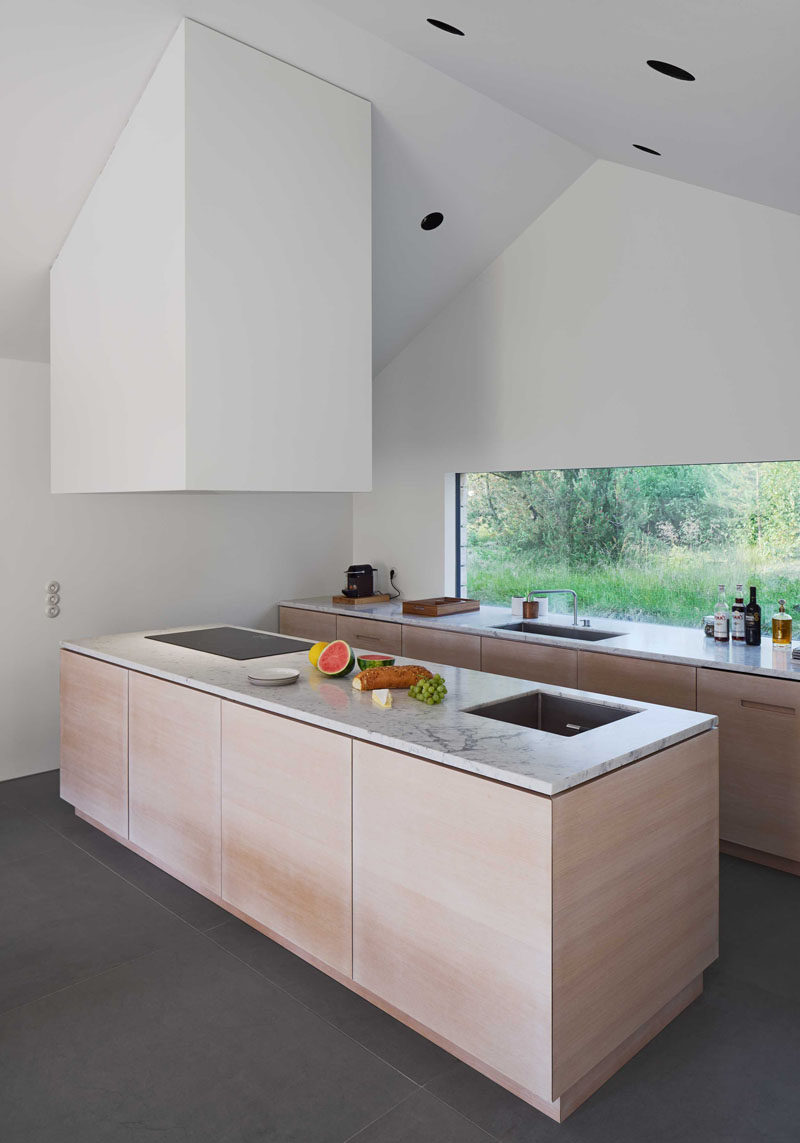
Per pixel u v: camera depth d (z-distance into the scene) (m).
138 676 3.45
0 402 4.46
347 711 2.66
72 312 3.86
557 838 1.98
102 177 3.58
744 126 2.54
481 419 5.09
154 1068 2.27
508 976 2.09
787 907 3.15
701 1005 2.55
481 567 5.41
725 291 4.00
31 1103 2.14
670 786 2.38
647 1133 2.03
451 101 3.73
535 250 4.74
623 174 4.33
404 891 2.34
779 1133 2.02
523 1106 2.12
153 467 3.29
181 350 3.10
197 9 3.01
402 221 4.29
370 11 2.97
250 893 2.92
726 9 1.78
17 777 4.65
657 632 4.30
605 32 2.18
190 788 3.18
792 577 4.13
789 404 3.82
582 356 4.57
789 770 3.33
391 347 5.39
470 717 2.58
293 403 3.46
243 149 3.23
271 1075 2.24
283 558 5.68
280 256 3.38
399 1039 2.39
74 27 2.94
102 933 2.98
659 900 2.35
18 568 4.57
